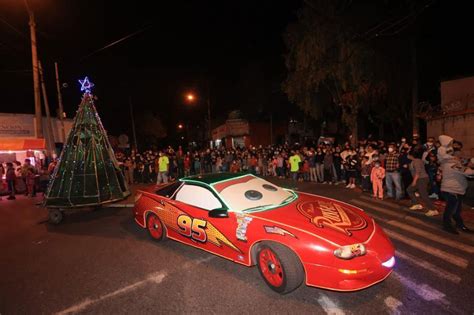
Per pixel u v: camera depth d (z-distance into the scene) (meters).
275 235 3.93
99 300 3.99
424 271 4.32
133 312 3.66
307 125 30.67
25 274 4.94
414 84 13.64
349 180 11.80
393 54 16.61
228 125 34.09
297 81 18.45
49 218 8.15
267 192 5.17
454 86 14.04
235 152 19.95
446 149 5.91
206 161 20.36
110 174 8.70
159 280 4.45
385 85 16.59
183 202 5.41
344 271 3.53
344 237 3.78
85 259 5.42
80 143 8.41
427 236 5.71
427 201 7.10
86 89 9.09
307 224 4.03
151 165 17.12
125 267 4.97
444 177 5.93
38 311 3.82
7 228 7.90
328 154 13.26
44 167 15.74
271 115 32.16
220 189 5.05
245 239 4.24
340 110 23.56
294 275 3.77
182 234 5.33
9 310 3.87
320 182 13.66
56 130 20.19
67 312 3.75
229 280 4.36
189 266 4.88
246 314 3.50
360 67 15.95
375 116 22.89
